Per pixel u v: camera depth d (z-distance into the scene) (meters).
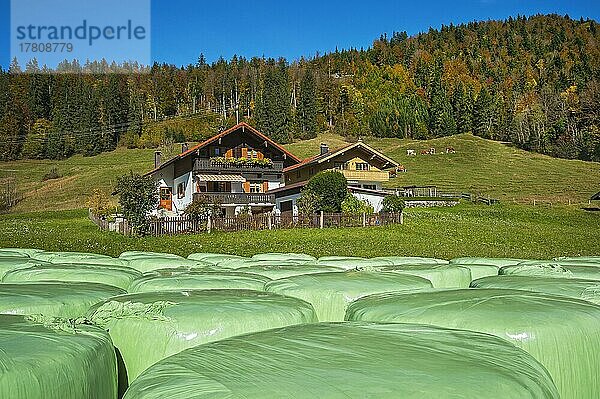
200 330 2.85
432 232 26.50
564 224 32.59
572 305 3.00
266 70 114.69
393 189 51.50
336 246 21.05
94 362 2.36
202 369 2.07
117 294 3.72
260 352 2.24
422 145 84.25
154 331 2.86
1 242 21.25
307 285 3.93
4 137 78.12
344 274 4.37
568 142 79.31
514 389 1.93
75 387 2.20
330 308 3.78
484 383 1.92
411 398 1.81
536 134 84.00
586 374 2.72
